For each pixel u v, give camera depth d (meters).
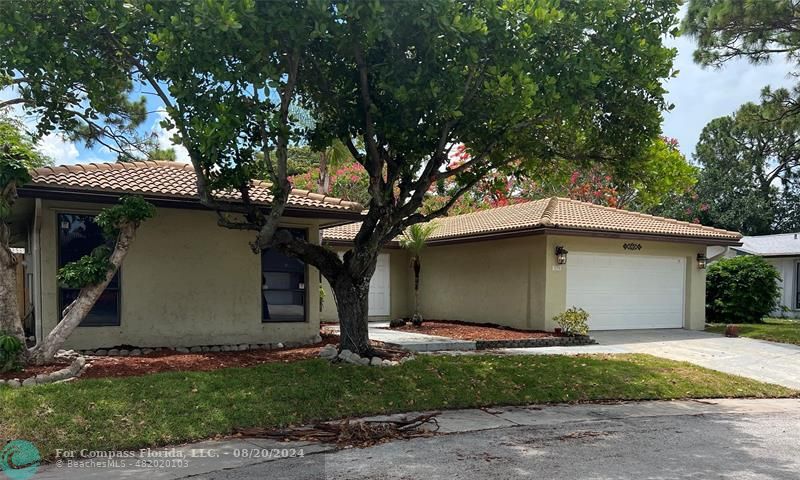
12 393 7.18
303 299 13.16
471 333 15.30
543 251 15.91
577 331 14.63
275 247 9.96
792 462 6.04
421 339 13.96
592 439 6.89
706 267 20.20
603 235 16.16
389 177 10.17
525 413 8.27
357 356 10.07
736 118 20.92
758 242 27.23
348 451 6.30
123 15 8.34
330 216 12.67
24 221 13.32
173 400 7.44
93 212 11.05
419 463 5.87
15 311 8.77
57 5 8.46
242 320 12.41
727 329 16.59
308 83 10.23
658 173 11.41
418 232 17.48
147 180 11.55
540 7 8.06
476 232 17.48
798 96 19.16
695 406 9.04
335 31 8.18
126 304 11.34
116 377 8.35
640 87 10.11
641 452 6.34
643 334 16.58
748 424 7.83
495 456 6.13
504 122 9.59
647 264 17.78
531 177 12.84
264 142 9.22
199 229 12.08
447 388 8.98
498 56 8.50
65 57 8.77
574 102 9.34
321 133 10.02
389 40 8.38
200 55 8.01
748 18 16.39
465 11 8.47
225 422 7.05
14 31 8.19
